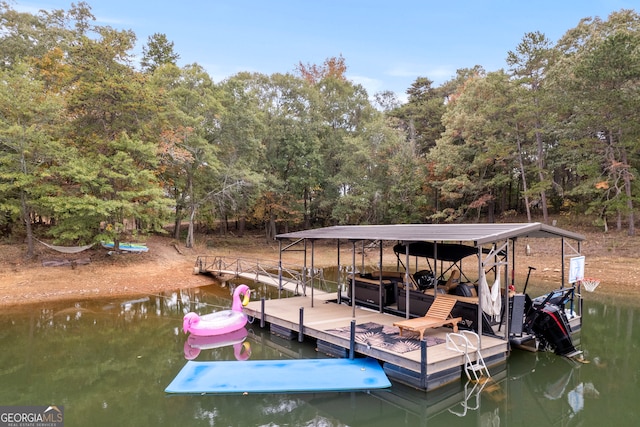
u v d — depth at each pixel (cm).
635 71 1792
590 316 1226
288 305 1199
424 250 1115
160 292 1667
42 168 1700
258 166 2839
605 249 2056
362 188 2925
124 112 1844
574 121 2205
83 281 1700
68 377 792
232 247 2906
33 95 1652
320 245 3203
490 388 731
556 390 723
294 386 702
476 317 877
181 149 2130
